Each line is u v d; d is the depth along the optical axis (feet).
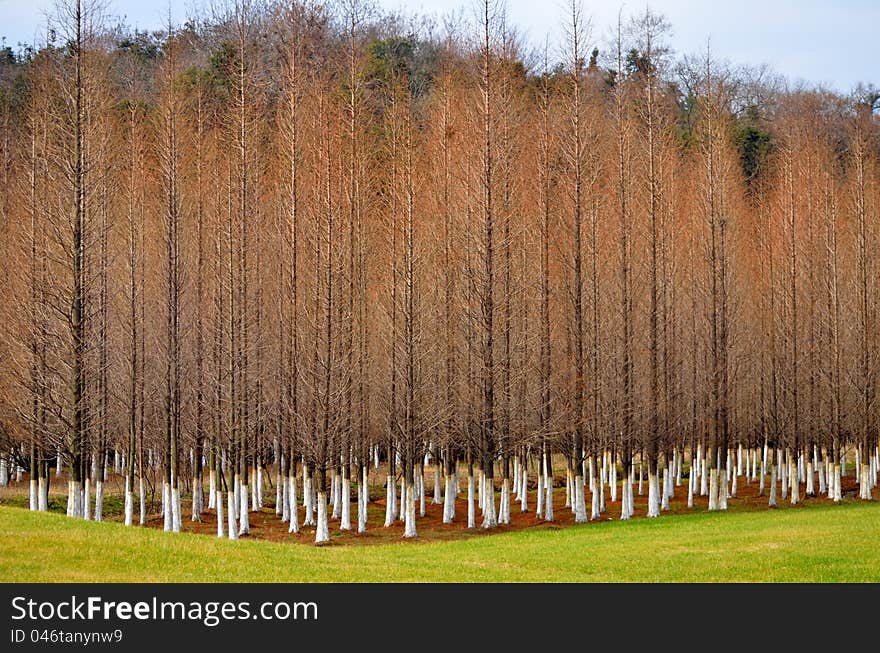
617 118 134.10
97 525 82.84
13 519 80.64
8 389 117.80
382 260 137.90
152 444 134.21
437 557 89.04
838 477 142.31
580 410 125.49
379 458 216.95
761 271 169.17
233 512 112.16
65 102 116.57
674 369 138.10
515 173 133.28
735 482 160.45
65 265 106.11
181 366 124.36
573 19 131.23
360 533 122.83
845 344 149.59
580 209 128.77
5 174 143.95
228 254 121.39
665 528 110.01
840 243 161.68
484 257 121.29
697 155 160.66
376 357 134.92
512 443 125.59
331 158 121.90
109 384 124.16
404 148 126.72
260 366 127.24
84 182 108.37
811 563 81.05
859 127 167.43
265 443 147.54
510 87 131.95
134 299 118.01
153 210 136.77
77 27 109.29
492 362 120.88
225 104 157.28
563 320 135.13
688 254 155.12
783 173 162.50
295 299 120.37
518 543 101.19
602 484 137.49
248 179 124.67
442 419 124.06
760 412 160.25
